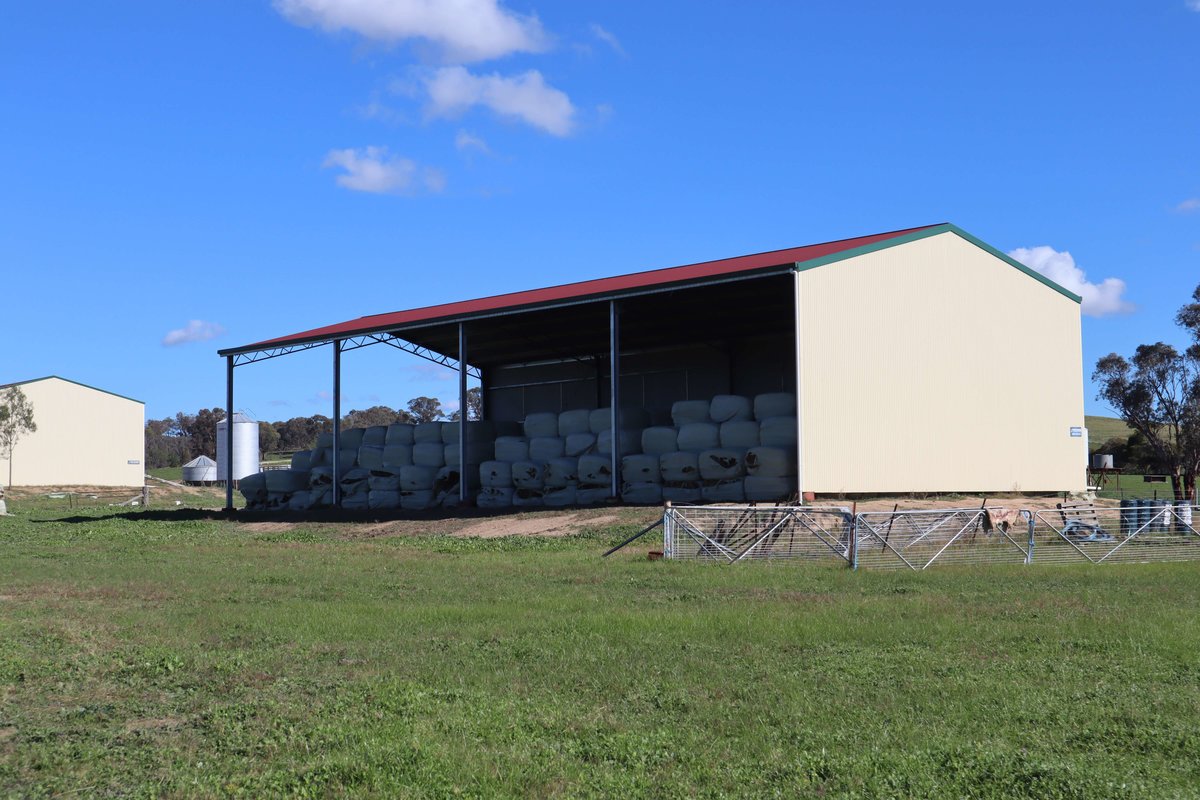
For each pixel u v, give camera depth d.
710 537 22.61
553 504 36.09
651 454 34.47
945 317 33.62
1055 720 8.48
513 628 13.03
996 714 8.64
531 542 26.98
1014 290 35.81
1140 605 14.55
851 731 8.19
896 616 13.64
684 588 17.05
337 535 33.00
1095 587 16.77
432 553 25.59
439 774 7.23
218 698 9.63
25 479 74.88
